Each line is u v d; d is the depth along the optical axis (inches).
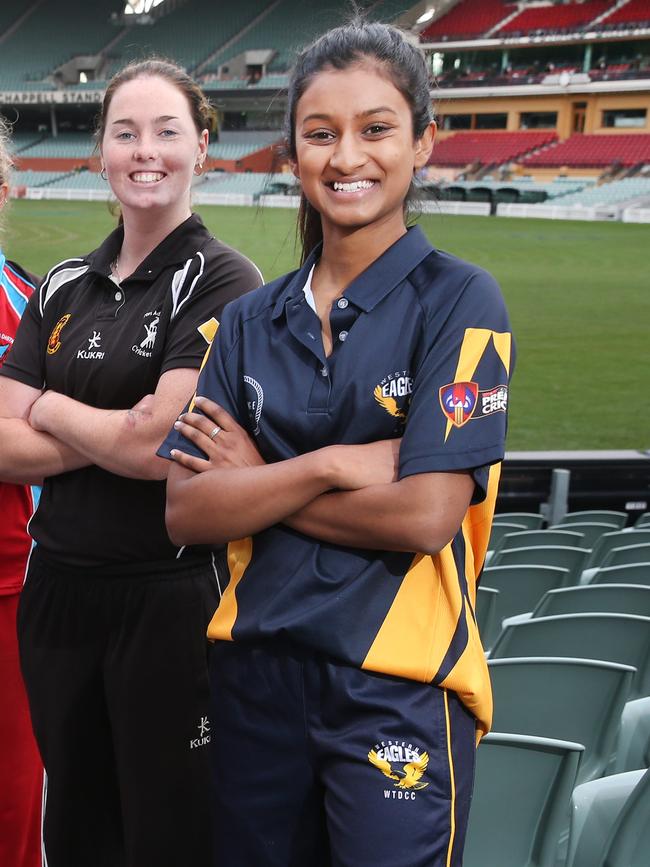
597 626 83.3
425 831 45.5
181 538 51.6
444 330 47.8
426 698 47.2
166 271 71.6
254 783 50.1
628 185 1316.4
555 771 54.3
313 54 50.3
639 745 70.1
